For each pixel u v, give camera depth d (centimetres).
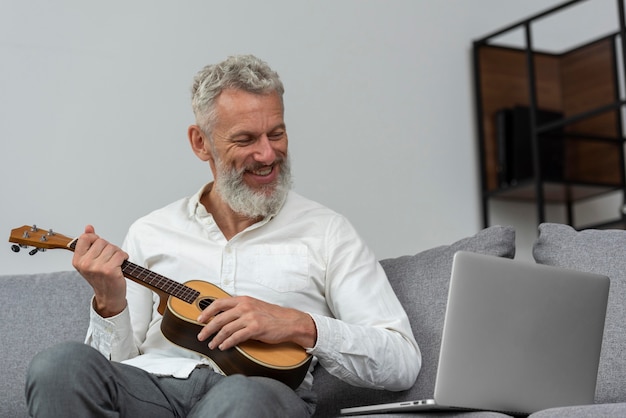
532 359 195
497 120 431
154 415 193
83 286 266
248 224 237
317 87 398
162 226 237
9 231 338
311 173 390
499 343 191
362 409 207
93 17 363
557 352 198
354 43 409
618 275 229
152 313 234
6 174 341
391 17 420
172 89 369
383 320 224
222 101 229
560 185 417
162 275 227
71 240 218
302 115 393
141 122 362
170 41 373
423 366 226
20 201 341
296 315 210
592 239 237
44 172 346
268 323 204
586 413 174
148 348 224
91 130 355
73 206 347
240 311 204
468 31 439
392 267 251
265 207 230
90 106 356
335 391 234
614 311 225
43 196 344
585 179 439
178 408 199
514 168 426
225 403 172
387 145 407
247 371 203
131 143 359
